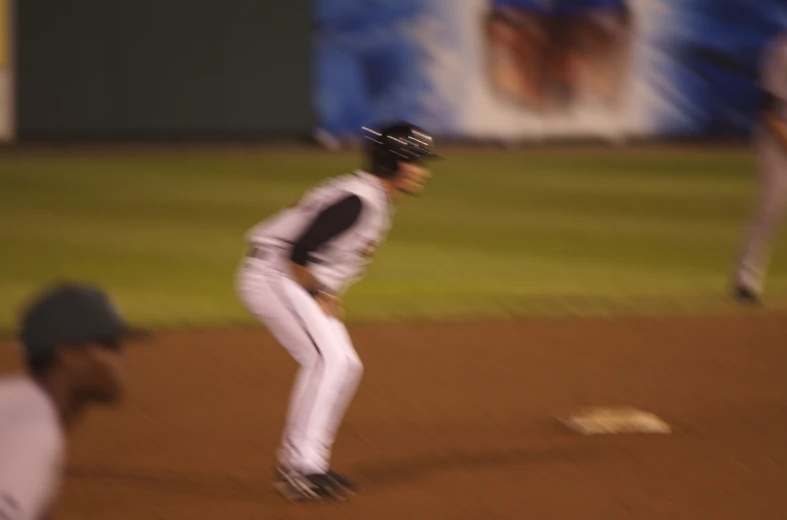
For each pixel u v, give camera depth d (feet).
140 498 59.72
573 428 73.67
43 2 243.60
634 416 76.28
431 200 189.98
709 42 271.69
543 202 190.49
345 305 114.21
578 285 127.65
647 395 82.89
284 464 59.21
